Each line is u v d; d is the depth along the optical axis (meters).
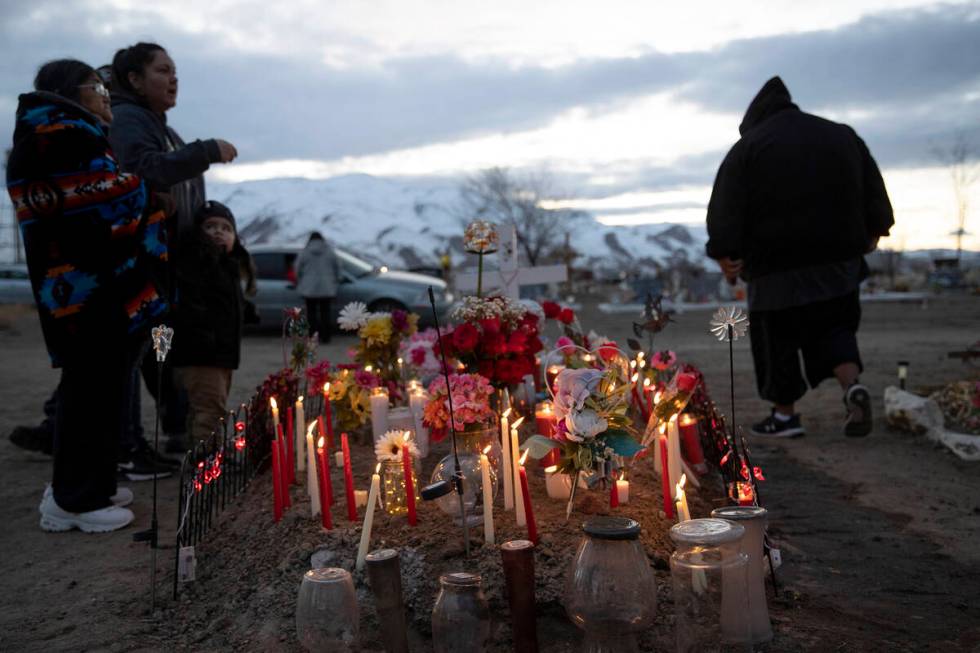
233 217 5.11
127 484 5.10
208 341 4.90
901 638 2.78
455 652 2.49
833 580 3.38
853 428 5.68
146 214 4.05
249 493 4.15
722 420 4.01
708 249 6.01
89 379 4.02
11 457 5.92
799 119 5.80
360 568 2.93
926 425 6.13
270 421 4.54
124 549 3.91
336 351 12.98
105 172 3.88
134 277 3.98
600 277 67.88
